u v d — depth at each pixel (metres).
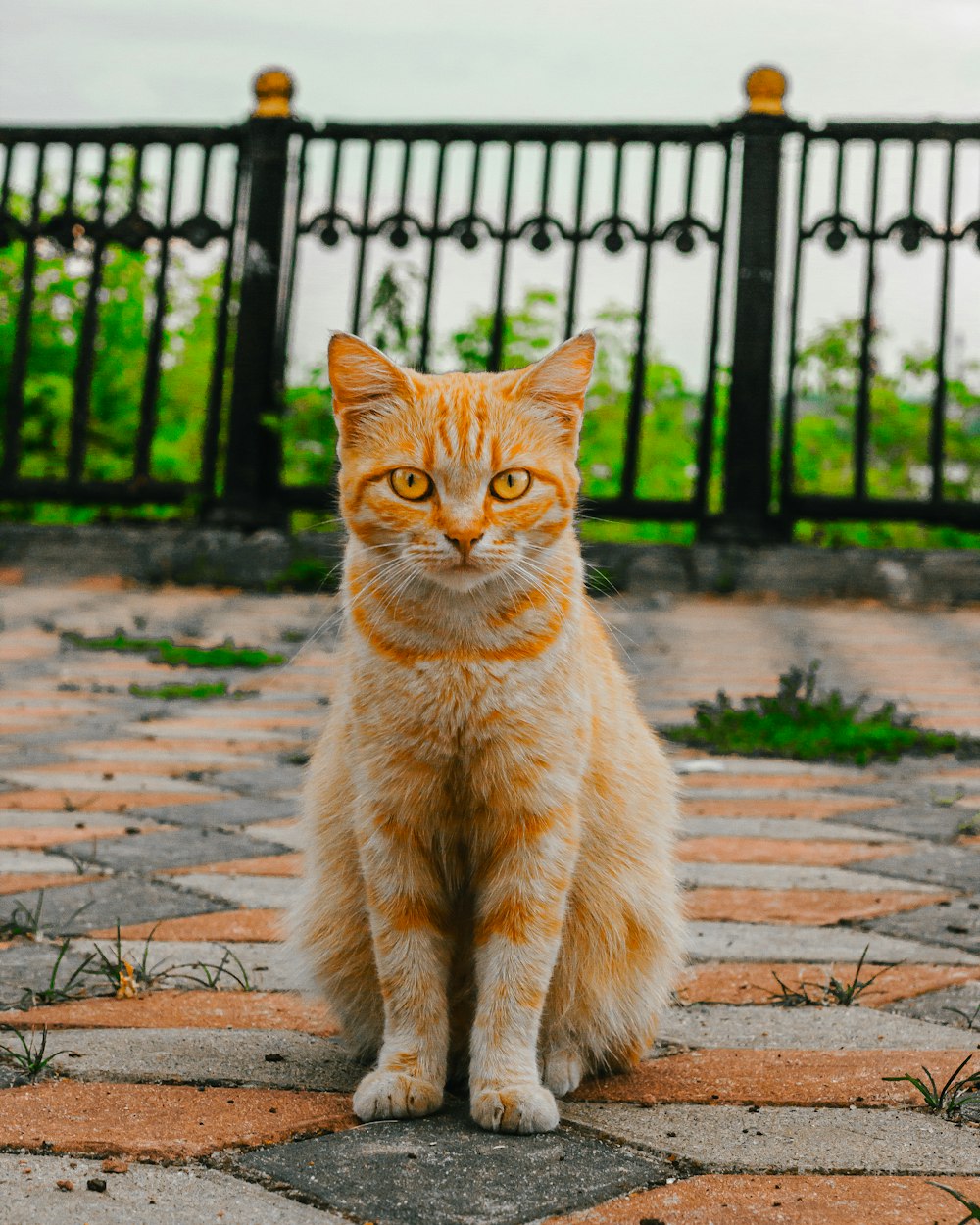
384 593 2.29
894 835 4.01
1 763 4.87
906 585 9.13
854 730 5.40
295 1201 1.65
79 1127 1.86
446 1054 2.25
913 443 12.84
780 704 5.62
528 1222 1.60
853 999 2.59
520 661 2.21
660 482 13.50
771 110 9.14
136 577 9.60
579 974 2.36
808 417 12.99
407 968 2.23
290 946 2.53
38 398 12.80
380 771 2.24
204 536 9.58
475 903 2.32
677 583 9.21
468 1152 1.85
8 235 10.16
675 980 2.59
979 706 6.25
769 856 3.74
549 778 2.21
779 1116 2.00
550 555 2.45
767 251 9.20
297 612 8.60
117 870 3.47
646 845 2.47
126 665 7.11
